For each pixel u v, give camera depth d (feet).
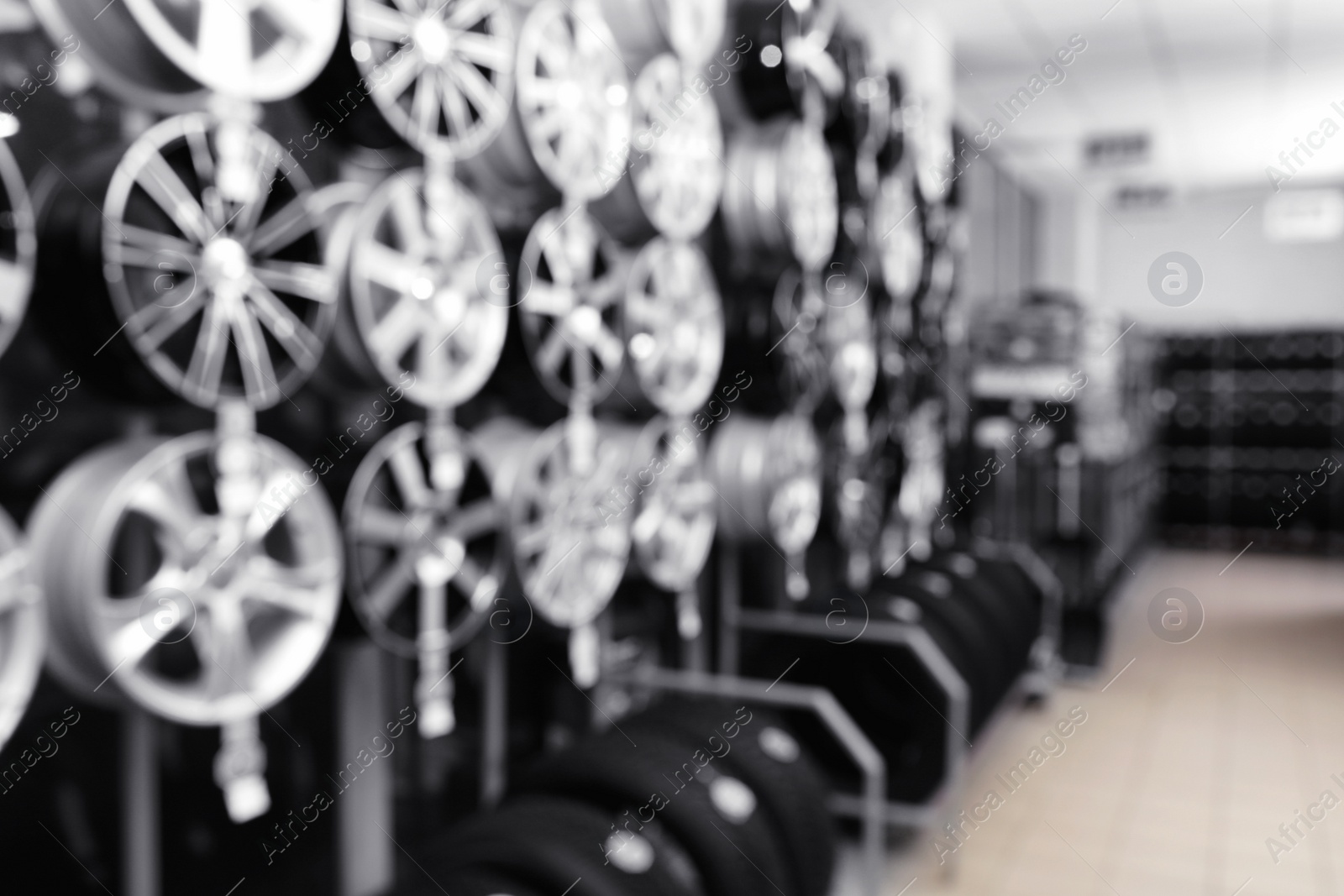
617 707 10.42
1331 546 34.14
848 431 13.96
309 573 6.04
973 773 13.32
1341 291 35.04
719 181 11.06
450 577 7.21
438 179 6.88
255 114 6.29
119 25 4.91
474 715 8.46
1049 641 17.46
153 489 5.25
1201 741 15.24
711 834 7.59
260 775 6.64
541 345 8.13
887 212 15.25
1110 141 26.09
